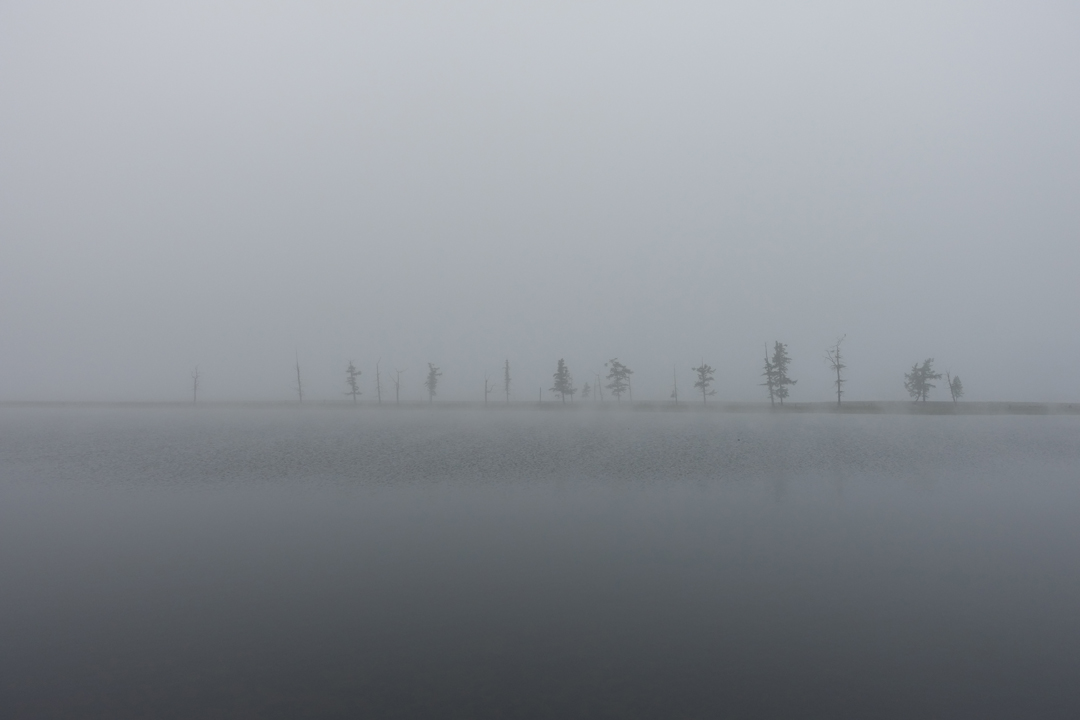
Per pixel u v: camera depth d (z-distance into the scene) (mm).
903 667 9641
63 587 13305
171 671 9555
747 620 11453
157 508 20750
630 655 10031
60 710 8484
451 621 11414
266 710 8398
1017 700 8688
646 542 16531
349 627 11164
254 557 15391
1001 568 14352
